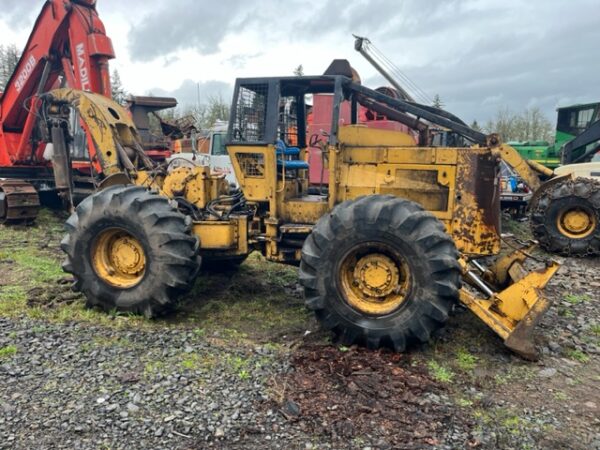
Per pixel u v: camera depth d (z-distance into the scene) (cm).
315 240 387
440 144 556
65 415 278
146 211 430
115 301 441
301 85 453
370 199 386
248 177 457
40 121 810
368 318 376
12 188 826
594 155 1070
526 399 317
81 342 377
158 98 1209
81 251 449
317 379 323
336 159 436
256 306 492
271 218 452
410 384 321
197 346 377
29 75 846
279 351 374
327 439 264
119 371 330
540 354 387
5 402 290
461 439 268
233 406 290
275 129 444
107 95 775
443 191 423
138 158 624
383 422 279
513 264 459
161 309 440
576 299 538
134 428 268
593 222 770
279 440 262
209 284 563
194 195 510
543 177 988
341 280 385
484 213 423
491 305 397
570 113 1390
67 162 703
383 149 431
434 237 362
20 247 696
